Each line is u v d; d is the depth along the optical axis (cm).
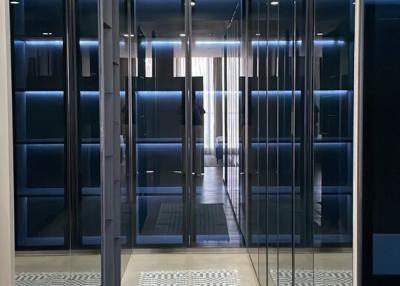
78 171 344
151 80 672
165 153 679
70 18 341
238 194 681
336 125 266
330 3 270
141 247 679
